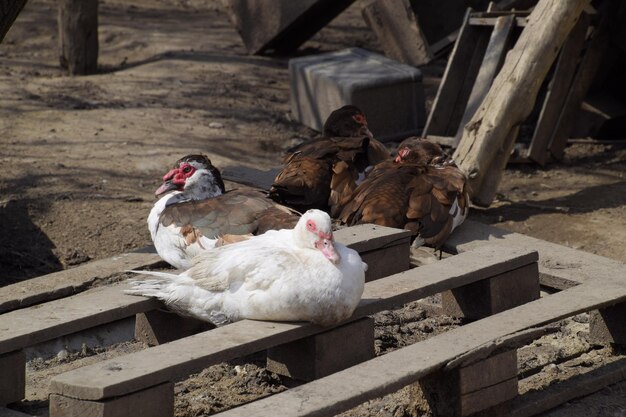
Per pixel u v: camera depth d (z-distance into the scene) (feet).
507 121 32.89
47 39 61.00
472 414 18.06
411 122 43.91
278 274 17.80
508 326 18.93
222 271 18.54
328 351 18.67
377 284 20.33
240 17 56.39
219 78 51.55
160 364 16.39
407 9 48.70
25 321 18.58
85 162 37.45
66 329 18.54
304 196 26.91
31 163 36.88
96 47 52.24
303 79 45.03
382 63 45.70
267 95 49.60
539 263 24.07
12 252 30.17
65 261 29.81
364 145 29.22
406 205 25.44
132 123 42.88
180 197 24.64
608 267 23.67
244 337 17.44
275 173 32.53
